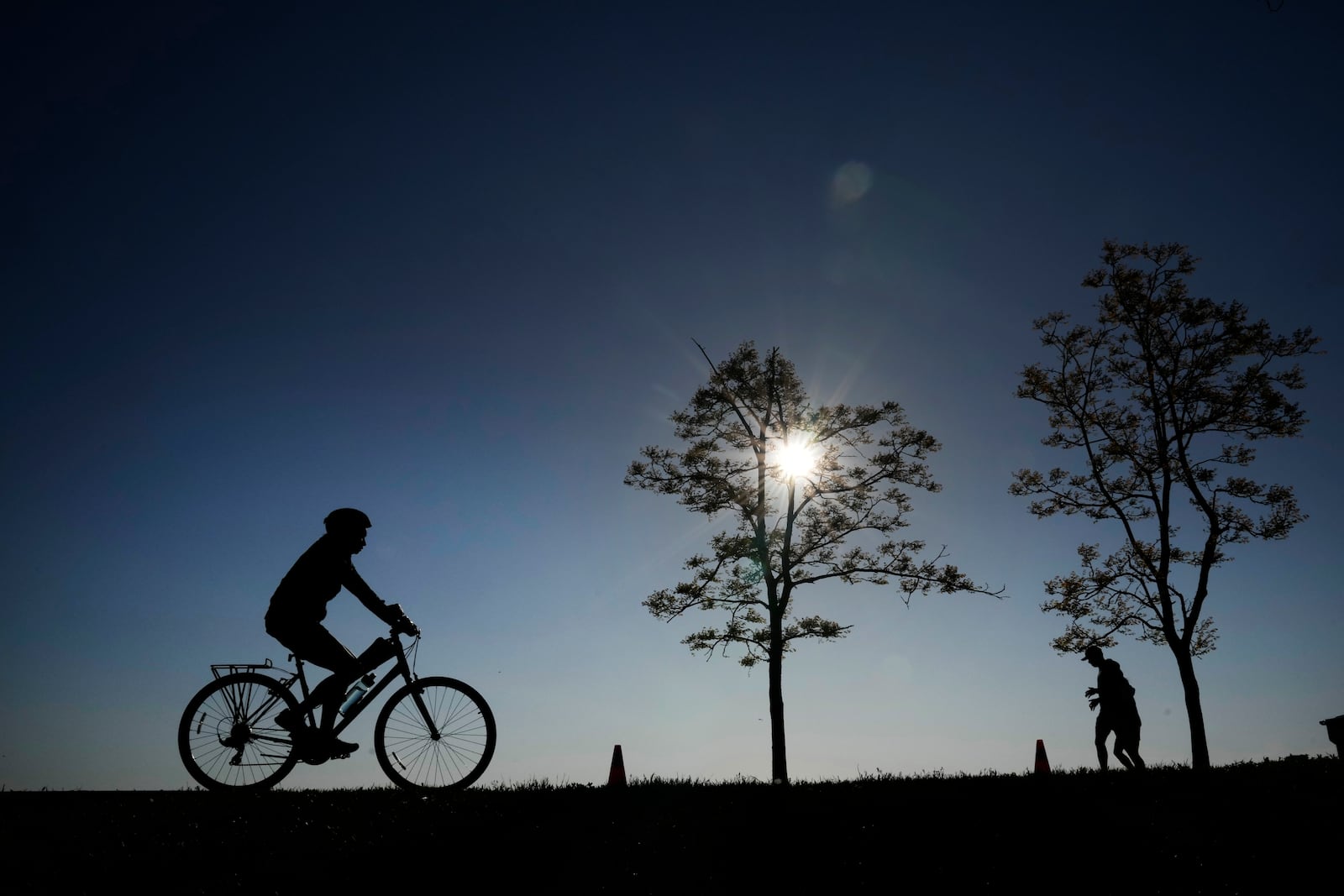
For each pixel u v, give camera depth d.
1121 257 21.41
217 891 6.72
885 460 23.22
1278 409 19.66
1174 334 20.69
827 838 8.90
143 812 8.10
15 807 8.38
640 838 8.49
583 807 9.10
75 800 8.76
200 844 7.40
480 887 7.29
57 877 6.74
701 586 22.95
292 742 8.12
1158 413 20.44
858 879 8.09
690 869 8.03
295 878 7.08
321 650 8.00
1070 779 11.95
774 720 22.02
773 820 9.22
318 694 8.08
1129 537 20.47
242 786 8.24
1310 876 8.62
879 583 22.83
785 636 22.69
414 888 7.15
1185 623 19.44
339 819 8.15
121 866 6.96
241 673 8.27
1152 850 9.09
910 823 9.42
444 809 8.51
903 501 23.30
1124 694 15.48
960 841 9.04
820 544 23.20
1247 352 20.03
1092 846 9.11
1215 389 20.17
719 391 23.86
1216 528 19.45
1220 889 8.28
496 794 9.34
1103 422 21.36
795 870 8.16
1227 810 10.23
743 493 23.45
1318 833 9.57
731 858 8.31
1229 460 20.12
